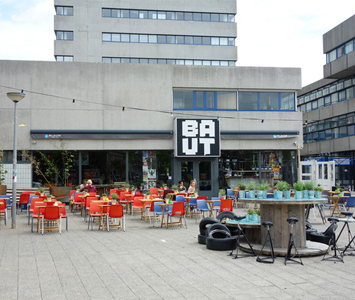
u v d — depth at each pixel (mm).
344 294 5617
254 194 8844
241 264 7500
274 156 22953
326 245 8672
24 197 15930
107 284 6145
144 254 8484
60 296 5547
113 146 21328
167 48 47344
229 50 48750
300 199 8289
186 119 21578
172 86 22125
